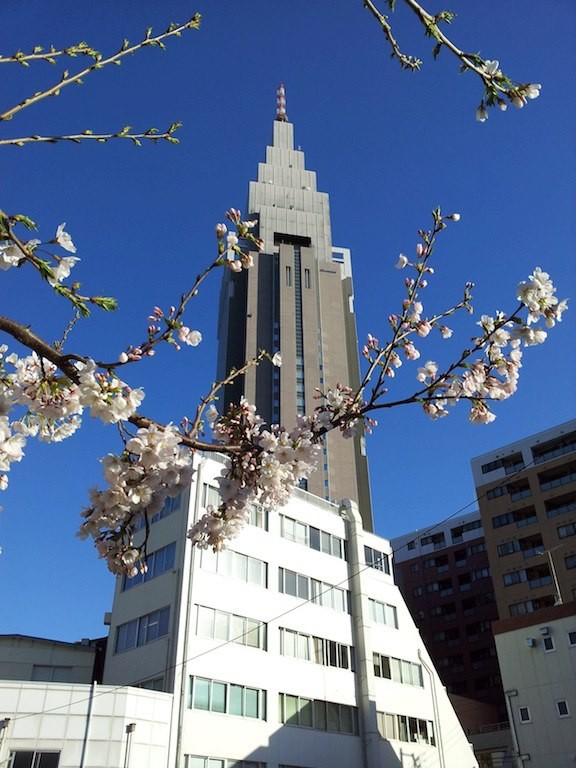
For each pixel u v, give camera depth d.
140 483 4.09
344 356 97.81
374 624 31.16
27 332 3.54
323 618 28.91
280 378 91.25
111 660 24.36
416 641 32.97
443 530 66.44
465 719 42.12
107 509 4.04
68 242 3.45
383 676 29.98
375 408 4.70
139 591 25.06
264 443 4.71
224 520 5.04
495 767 33.69
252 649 24.94
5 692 19.17
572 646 29.42
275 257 106.25
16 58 3.49
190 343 3.95
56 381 3.91
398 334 4.85
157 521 26.20
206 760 21.48
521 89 3.37
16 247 3.35
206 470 26.20
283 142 130.25
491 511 51.22
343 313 103.00
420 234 5.05
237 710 23.23
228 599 24.89
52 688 19.66
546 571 47.47
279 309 98.88
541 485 49.56
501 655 31.28
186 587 23.52
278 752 23.81
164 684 21.95
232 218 4.22
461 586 62.16
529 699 29.64
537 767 28.23
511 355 4.59
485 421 4.57
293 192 117.50
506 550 49.22
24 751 18.56
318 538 31.00
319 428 4.87
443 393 4.65
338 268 107.56
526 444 51.62
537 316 4.38
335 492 83.62
